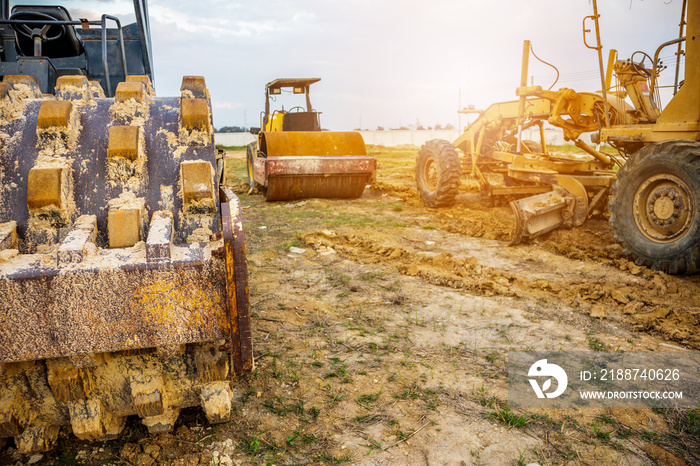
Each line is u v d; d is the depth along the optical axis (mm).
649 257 5207
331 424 2621
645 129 5820
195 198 1999
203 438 2461
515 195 9289
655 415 2727
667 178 5039
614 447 2441
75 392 1926
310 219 8047
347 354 3414
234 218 1874
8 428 1936
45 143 2043
